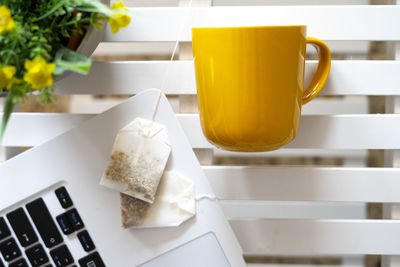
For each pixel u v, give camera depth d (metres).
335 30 0.38
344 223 0.41
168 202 0.36
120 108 0.37
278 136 0.31
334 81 0.39
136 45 0.46
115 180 0.36
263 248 0.41
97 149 0.37
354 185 0.40
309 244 0.41
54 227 0.36
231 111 0.31
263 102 0.30
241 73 0.30
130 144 0.36
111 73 0.39
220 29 0.29
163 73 0.40
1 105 0.41
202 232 0.37
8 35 0.25
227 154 0.47
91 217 0.37
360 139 0.39
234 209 0.48
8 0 0.27
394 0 0.40
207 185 0.37
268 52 0.29
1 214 0.37
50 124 0.40
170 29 0.39
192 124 0.40
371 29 0.38
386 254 0.40
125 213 0.36
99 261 0.37
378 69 0.38
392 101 0.40
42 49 0.26
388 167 0.42
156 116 0.37
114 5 0.29
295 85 0.31
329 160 0.47
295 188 0.40
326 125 0.40
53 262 0.37
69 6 0.27
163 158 0.36
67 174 0.37
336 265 0.47
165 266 0.37
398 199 0.40
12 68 0.25
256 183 0.40
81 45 0.31
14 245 0.37
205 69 0.31
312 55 0.43
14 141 0.41
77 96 0.47
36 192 0.36
